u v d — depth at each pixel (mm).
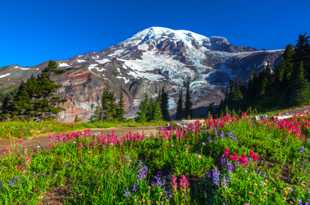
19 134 23031
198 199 8438
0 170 11305
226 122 15375
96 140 14328
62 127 27391
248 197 7828
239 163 9805
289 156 11906
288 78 80438
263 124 15570
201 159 10656
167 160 11109
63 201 9078
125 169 9875
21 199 8938
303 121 17719
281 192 8391
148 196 8195
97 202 8367
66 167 11266
